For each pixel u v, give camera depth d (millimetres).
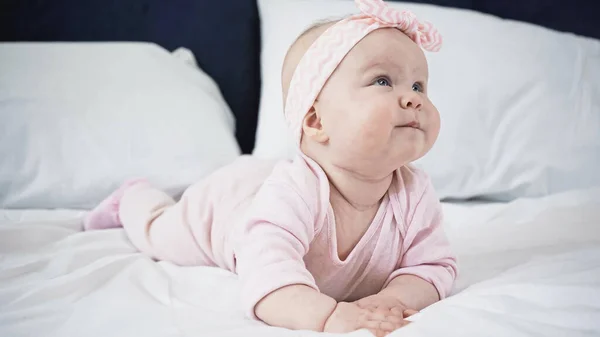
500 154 1779
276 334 768
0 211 1543
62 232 1326
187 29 2289
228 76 2312
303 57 1006
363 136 910
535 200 1638
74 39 2195
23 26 2152
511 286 889
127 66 1902
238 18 2320
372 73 943
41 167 1630
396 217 1010
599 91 1901
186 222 1226
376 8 974
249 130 2334
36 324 863
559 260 1064
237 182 1225
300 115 1002
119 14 2236
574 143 1804
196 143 1782
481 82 1842
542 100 1839
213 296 998
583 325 753
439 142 1757
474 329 741
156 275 1072
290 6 2137
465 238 1275
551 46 1958
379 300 894
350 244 998
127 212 1341
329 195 970
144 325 836
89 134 1702
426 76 1003
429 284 992
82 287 1014
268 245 892
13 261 1140
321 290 1014
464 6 2367
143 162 1701
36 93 1725
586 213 1408
